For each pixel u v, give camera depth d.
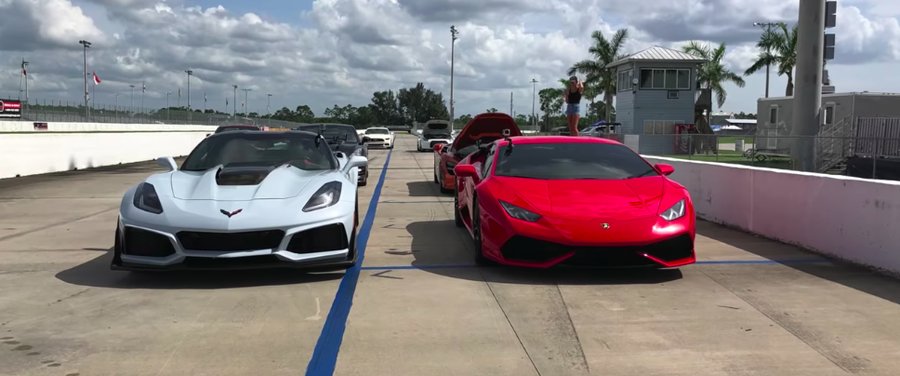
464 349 3.72
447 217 9.16
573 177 5.98
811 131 13.61
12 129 16.23
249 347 3.75
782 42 44.62
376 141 35.06
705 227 8.16
